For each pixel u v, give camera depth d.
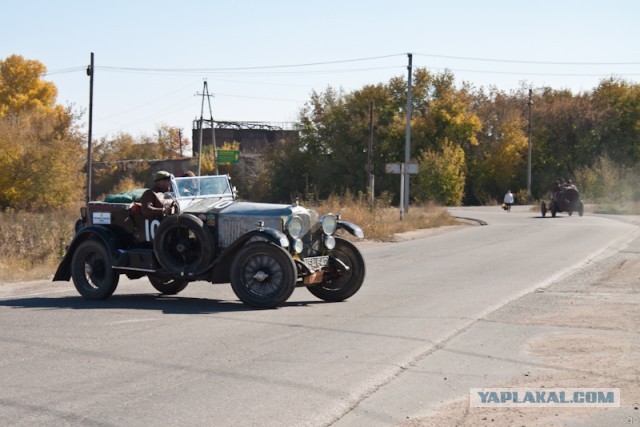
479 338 9.05
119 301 12.45
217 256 11.80
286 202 83.75
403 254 20.83
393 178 78.06
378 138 80.19
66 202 54.38
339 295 12.27
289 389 6.79
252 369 7.50
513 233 28.64
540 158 80.50
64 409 6.21
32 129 54.75
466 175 81.44
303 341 8.84
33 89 79.81
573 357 8.05
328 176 80.44
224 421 5.90
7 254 21.67
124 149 117.88
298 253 11.67
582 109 79.94
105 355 8.14
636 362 7.79
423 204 48.38
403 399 6.56
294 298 12.66
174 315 10.77
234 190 13.29
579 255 19.70
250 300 11.32
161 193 12.56
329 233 12.03
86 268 12.79
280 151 85.12
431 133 80.06
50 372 7.42
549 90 90.25
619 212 47.97
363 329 9.59
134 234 12.62
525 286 13.86
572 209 42.53
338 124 81.56
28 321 10.31
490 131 85.19
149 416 6.02
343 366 7.62
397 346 8.55
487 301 12.00
